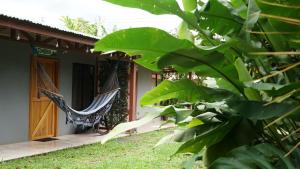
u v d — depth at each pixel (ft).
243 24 4.58
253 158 4.07
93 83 32.09
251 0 4.17
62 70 28.35
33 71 25.59
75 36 22.52
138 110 38.60
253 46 4.42
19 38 20.51
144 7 4.41
